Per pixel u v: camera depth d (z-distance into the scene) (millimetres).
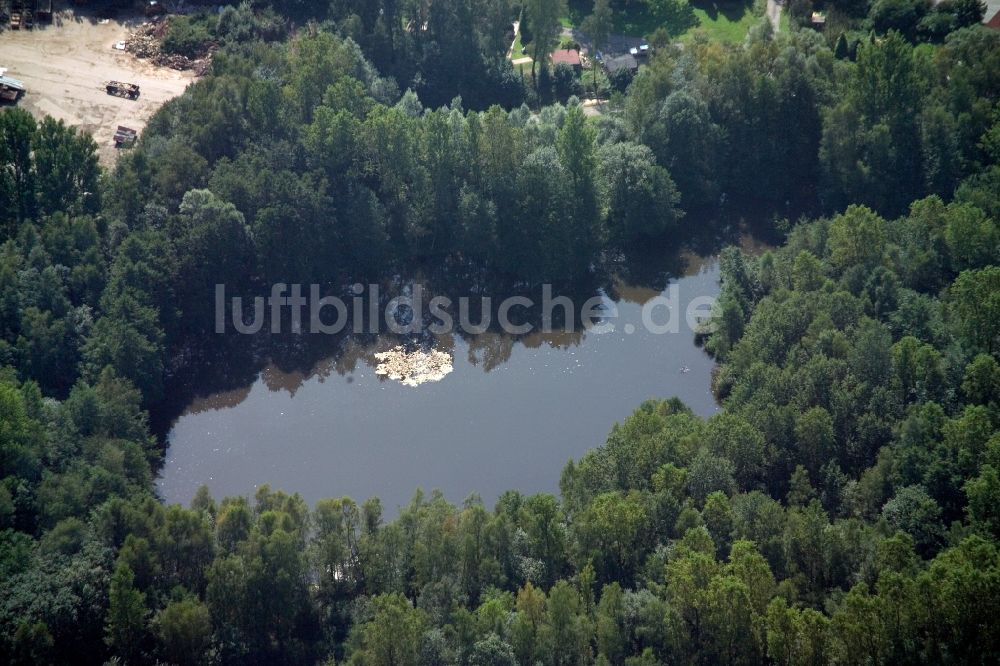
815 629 191625
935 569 196625
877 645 193375
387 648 197000
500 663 193000
